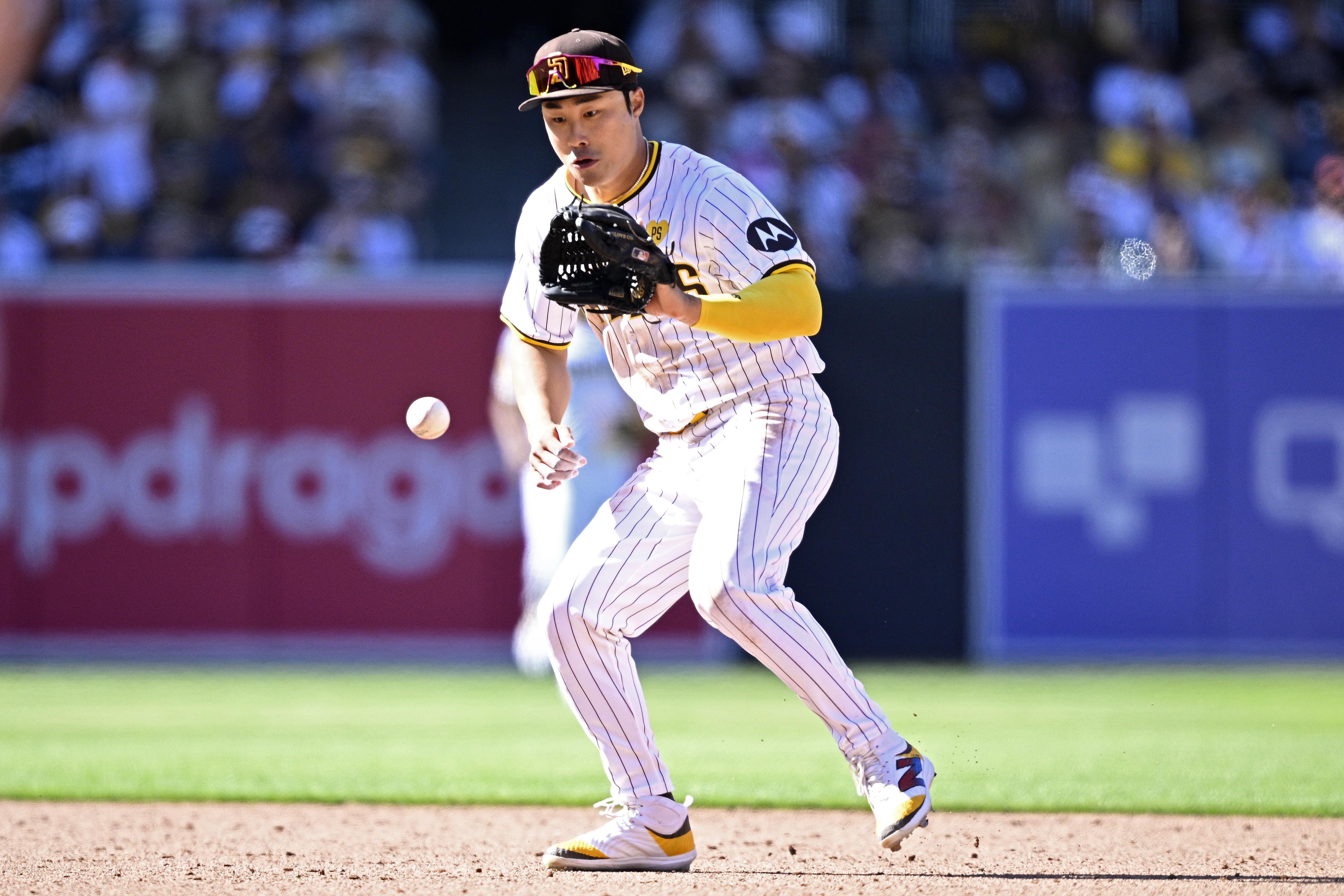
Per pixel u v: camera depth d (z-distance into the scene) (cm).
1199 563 3456
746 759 2203
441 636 3466
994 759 2180
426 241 4666
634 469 2927
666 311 1193
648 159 1306
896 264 4506
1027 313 3450
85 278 3459
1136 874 1374
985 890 1288
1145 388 3453
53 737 2414
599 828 1410
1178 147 4841
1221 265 4647
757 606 1292
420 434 1382
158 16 4703
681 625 3491
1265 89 5056
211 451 3466
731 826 1667
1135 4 5128
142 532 3466
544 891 1277
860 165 4684
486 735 2452
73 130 4569
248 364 3469
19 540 3459
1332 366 3438
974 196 4656
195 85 4609
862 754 1341
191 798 1827
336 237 4388
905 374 3441
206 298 3469
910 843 1549
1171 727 2544
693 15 4916
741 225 1277
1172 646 3456
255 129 4556
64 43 4678
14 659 3456
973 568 3447
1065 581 3456
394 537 3469
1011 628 3450
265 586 3466
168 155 4541
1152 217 4638
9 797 1831
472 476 3459
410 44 4909
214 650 3466
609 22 5344
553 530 2828
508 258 4909
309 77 4662
